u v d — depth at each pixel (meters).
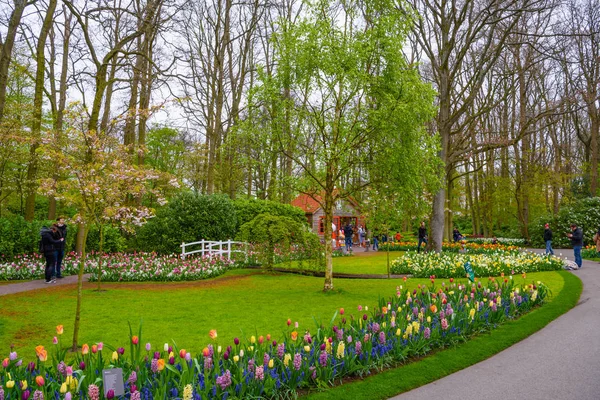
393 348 5.73
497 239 34.66
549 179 33.66
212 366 4.42
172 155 35.12
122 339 6.79
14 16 11.41
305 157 10.92
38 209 28.17
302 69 10.52
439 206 22.31
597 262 19.50
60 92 23.64
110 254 18.44
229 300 10.29
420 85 10.29
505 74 23.64
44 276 14.13
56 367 4.08
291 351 5.01
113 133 13.83
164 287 12.39
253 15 27.38
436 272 14.38
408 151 10.48
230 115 27.83
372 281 13.71
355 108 10.51
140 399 3.70
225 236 19.98
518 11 19.56
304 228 15.87
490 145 23.20
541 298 9.72
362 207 11.54
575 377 5.16
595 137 33.25
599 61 30.83
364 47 10.32
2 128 16.52
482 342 6.71
